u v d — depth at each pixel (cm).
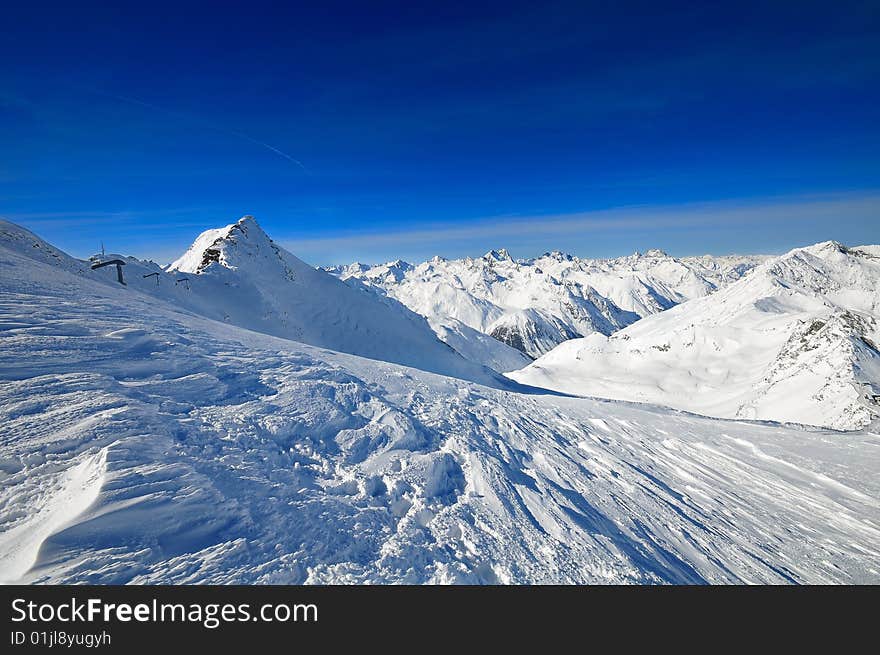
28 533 404
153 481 493
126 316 1150
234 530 475
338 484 672
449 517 657
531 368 10881
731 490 1262
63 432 553
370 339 6197
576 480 1004
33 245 2066
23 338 809
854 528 1127
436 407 1316
